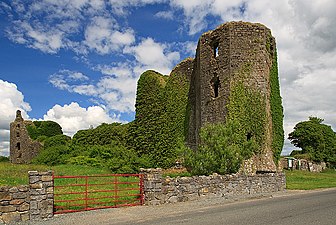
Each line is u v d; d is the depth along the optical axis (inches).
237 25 1091.9
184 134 1368.1
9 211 428.5
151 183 568.4
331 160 2229.3
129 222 421.7
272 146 1099.9
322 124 2320.4
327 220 405.7
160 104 1440.7
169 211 503.5
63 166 1133.7
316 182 1123.3
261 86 1074.7
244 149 905.5
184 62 1419.8
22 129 2444.6
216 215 454.9
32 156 2322.8
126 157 1223.5
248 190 751.7
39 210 446.0
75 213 484.7
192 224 394.6
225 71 1082.1
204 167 799.1
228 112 1051.3
